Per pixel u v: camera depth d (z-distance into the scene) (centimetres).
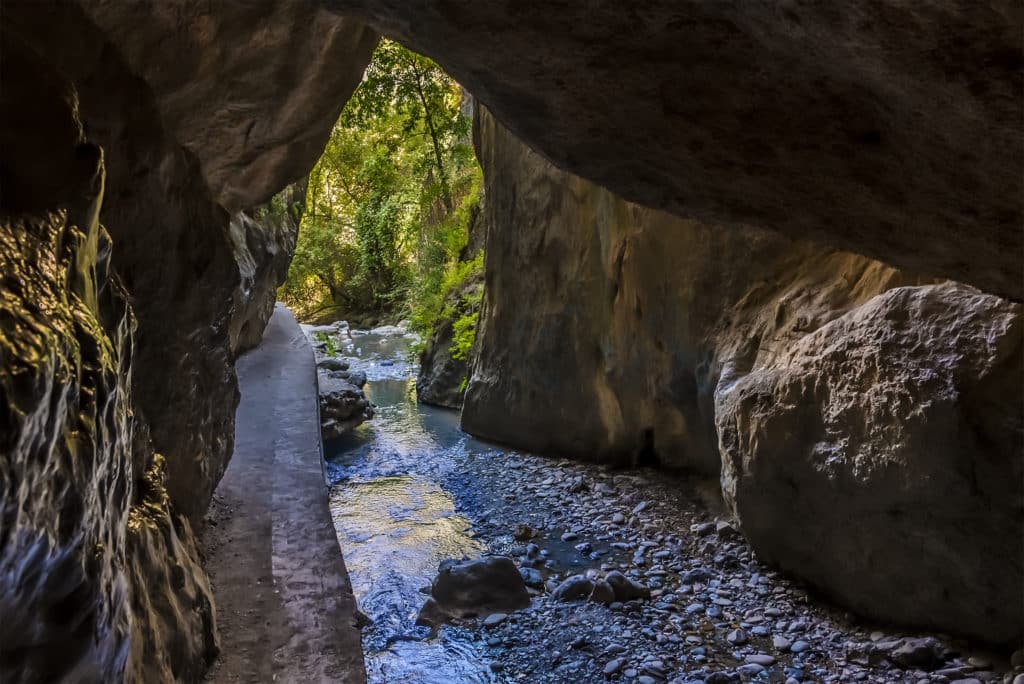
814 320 520
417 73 1350
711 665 401
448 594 478
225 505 466
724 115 247
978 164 209
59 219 130
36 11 211
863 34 170
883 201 254
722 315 618
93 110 238
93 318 134
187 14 293
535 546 569
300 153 443
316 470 543
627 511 643
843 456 433
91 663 122
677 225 655
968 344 384
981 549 375
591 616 461
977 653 381
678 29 212
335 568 385
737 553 537
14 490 93
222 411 395
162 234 290
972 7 148
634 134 280
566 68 251
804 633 429
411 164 1661
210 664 291
